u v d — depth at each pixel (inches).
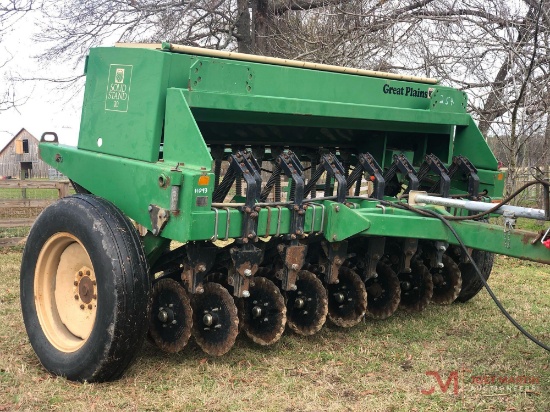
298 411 142.9
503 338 203.2
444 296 230.8
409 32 382.6
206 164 150.7
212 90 166.2
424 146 241.3
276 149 223.5
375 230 170.4
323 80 193.5
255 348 185.0
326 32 431.2
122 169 165.5
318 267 194.9
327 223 179.0
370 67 395.2
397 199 210.7
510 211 150.9
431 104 217.9
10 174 943.7
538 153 434.0
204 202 150.2
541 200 440.8
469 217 161.5
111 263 147.6
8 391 148.6
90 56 187.0
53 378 158.7
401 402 149.6
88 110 187.9
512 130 343.0
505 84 353.4
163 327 170.7
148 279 151.9
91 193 185.9
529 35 349.4
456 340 199.9
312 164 235.0
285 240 174.6
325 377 164.1
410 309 226.1
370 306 215.2
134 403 143.6
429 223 170.2
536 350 191.2
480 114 344.5
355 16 407.2
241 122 185.8
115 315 146.9
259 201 168.6
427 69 359.6
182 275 166.6
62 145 201.9
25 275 173.3
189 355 176.4
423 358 181.3
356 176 202.2
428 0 393.4
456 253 235.8
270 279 188.2
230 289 182.7
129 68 171.6
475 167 229.9
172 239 151.0
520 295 267.4
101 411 139.3
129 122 170.9
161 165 156.8
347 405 146.7
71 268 169.6
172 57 163.3
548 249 144.6
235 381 159.8
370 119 200.5
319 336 197.6
